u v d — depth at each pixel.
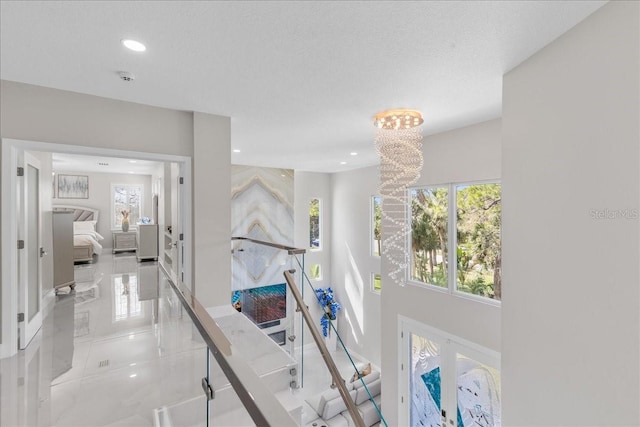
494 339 4.14
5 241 2.82
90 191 9.01
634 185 1.56
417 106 3.56
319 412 4.47
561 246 2.04
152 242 7.68
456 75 2.72
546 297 2.17
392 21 1.94
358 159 7.22
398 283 5.57
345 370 7.31
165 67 2.56
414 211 5.39
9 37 2.10
